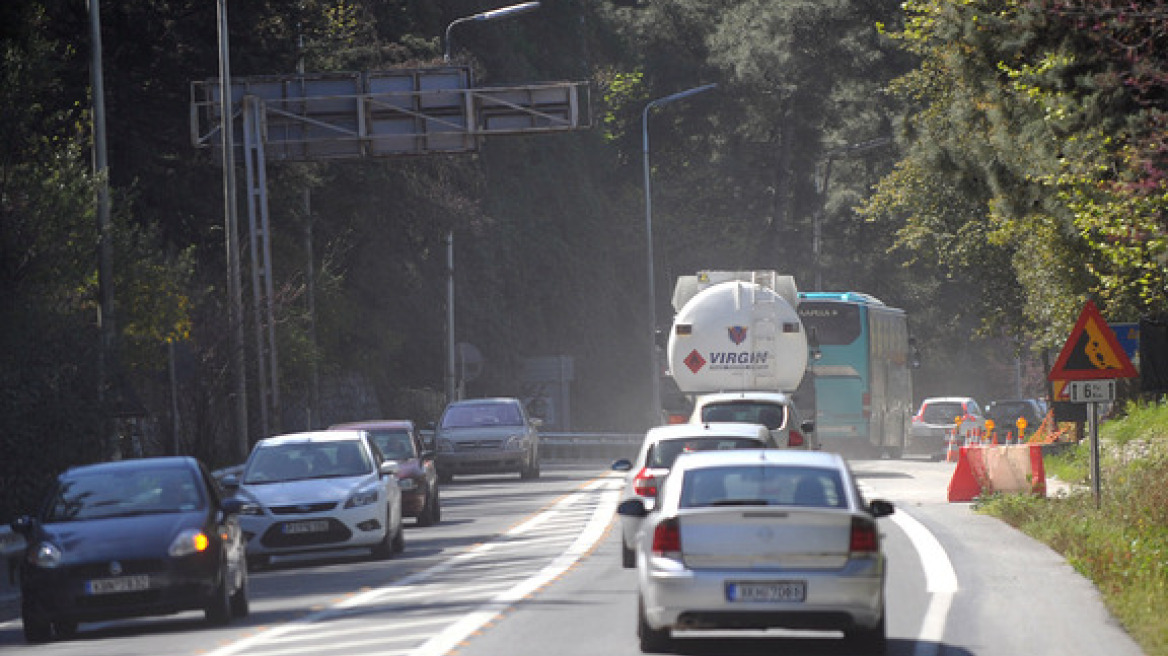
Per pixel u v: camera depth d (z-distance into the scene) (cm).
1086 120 7062
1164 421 10950
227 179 13075
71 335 9581
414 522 10806
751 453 4816
